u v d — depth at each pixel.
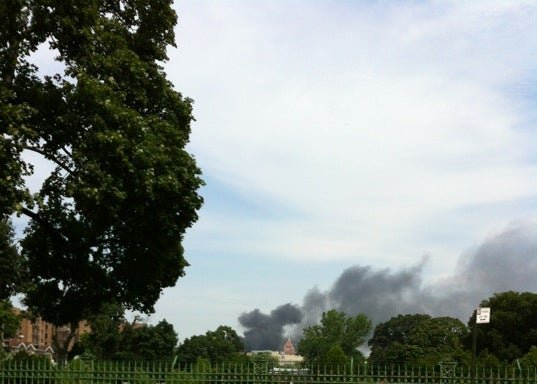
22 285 33.78
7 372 15.73
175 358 16.17
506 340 65.69
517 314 65.25
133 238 20.23
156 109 20.64
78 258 21.45
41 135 19.45
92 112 18.14
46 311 22.45
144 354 77.75
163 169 18.56
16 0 17.92
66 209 20.80
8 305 38.94
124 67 19.30
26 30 18.81
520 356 62.97
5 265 32.84
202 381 15.61
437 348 86.94
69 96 18.70
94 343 68.06
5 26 18.36
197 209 20.08
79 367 16.23
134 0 20.97
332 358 48.69
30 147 18.84
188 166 19.44
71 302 22.31
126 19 21.06
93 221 19.16
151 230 20.02
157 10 21.00
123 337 75.19
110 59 18.84
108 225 19.72
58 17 18.56
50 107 19.19
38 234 21.75
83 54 19.09
